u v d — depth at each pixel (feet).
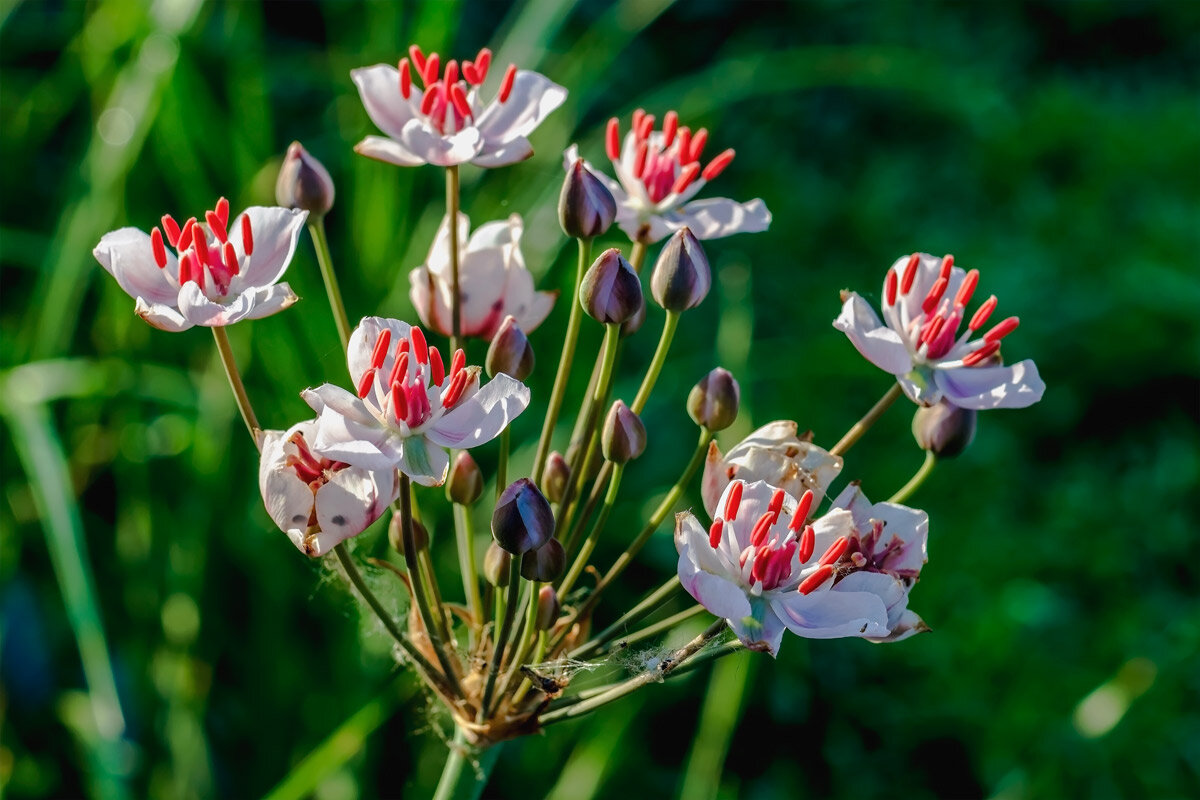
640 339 2.72
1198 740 2.22
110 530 2.04
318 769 1.64
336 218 2.45
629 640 1.37
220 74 2.09
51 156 2.48
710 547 1.33
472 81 1.45
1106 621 2.45
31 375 1.73
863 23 3.84
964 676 2.32
